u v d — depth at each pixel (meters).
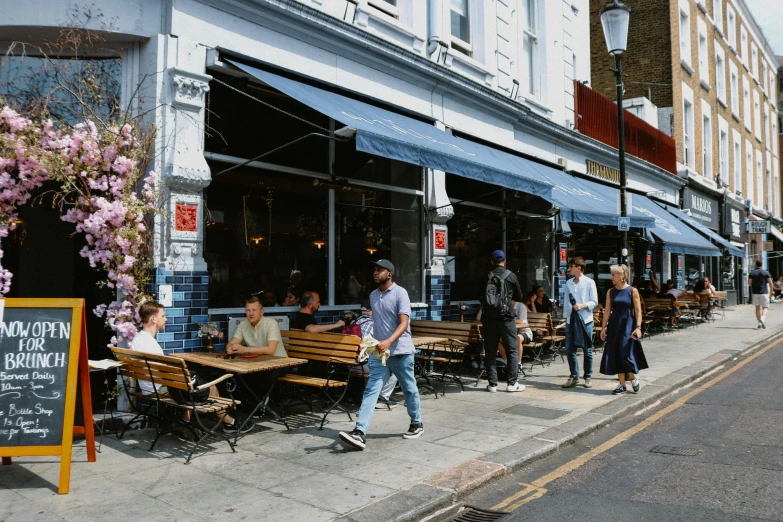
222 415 5.62
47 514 4.02
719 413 7.05
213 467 5.00
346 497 4.30
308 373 7.16
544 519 4.08
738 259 29.44
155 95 6.52
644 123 19.20
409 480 4.66
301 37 8.01
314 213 8.55
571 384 8.46
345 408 7.25
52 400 4.51
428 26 10.46
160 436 5.88
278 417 6.27
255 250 7.74
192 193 6.72
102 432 5.90
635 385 8.03
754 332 15.48
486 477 4.76
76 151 6.04
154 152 6.45
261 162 7.84
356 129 6.09
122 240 6.06
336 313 8.71
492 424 6.41
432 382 8.93
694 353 11.66
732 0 29.05
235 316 7.29
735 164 29.25
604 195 13.59
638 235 14.59
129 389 6.44
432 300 10.20
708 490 4.54
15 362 4.51
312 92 7.49
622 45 10.66
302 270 8.34
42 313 4.59
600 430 6.45
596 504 4.32
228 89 7.53
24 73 6.55
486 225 12.24
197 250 6.75
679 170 21.81
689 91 23.39
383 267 5.84
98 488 4.51
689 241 15.50
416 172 10.22
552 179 11.48
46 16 6.30
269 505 4.16
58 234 7.18
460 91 10.78
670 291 17.80
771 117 36.66
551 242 14.12
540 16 14.15
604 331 8.17
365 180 9.26
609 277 17.61
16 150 5.80
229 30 7.18
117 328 6.16
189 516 3.98
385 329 5.82
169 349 6.45
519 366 9.66
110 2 6.46
